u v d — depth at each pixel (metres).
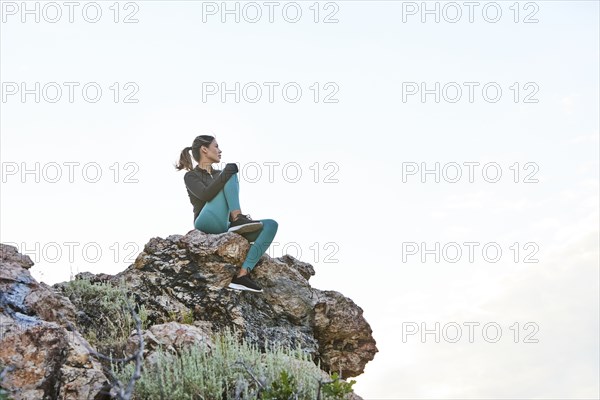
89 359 8.04
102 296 10.27
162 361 8.45
